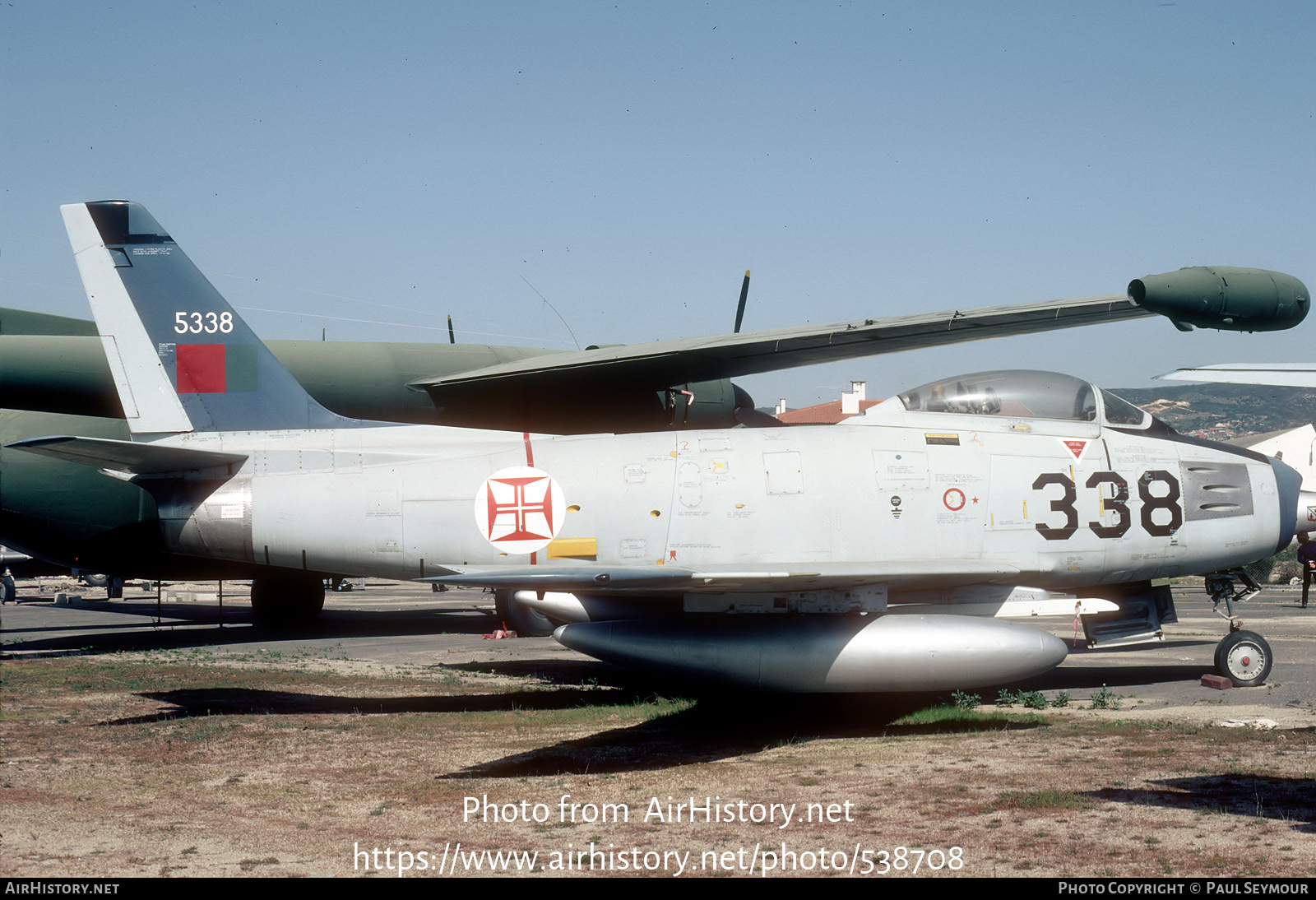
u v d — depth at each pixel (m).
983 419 12.05
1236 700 11.18
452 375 18.64
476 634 19.89
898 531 11.34
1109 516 11.85
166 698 12.01
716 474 11.43
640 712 10.98
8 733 9.91
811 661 10.15
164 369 13.04
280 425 12.96
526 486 11.67
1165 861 5.51
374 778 8.03
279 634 20.08
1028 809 6.63
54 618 25.88
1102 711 10.61
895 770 7.92
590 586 9.50
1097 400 12.34
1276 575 38.75
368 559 12.03
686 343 16.66
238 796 7.51
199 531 12.30
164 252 13.16
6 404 16.75
